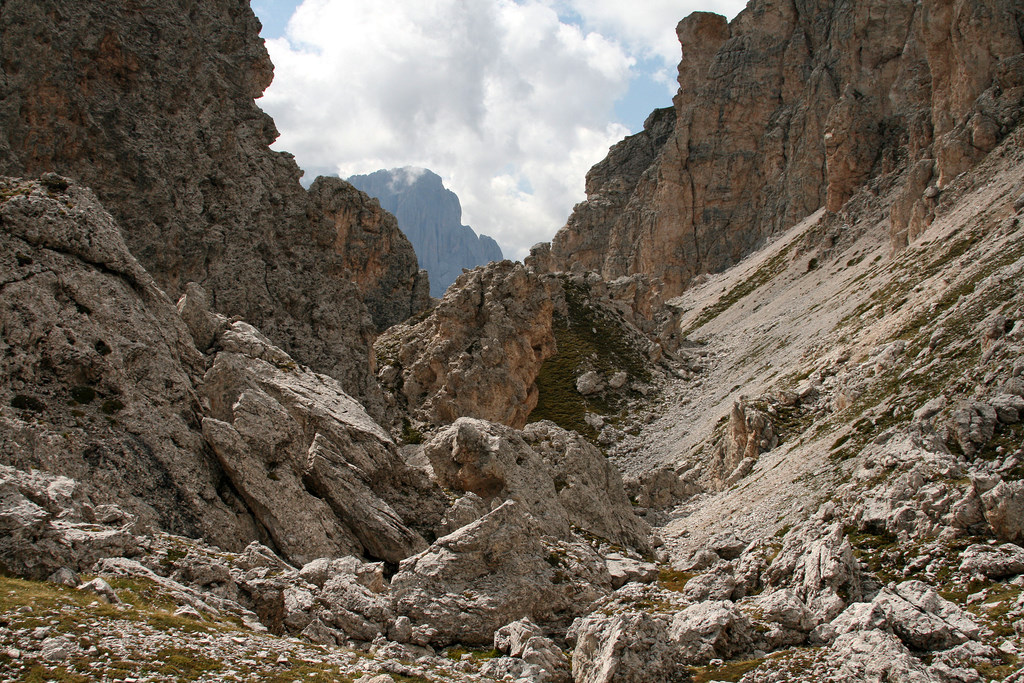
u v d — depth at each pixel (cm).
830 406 7425
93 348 3697
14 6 5803
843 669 2631
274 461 3944
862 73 19200
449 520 4222
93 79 6338
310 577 3256
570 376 11731
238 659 2256
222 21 7594
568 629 3447
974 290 6656
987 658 2684
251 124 7425
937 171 12325
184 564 2873
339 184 12175
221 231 6719
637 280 14375
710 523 5916
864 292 10788
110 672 1972
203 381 4238
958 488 3925
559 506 4803
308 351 6694
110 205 6122
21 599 2175
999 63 12244
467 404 9538
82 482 3241
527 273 11856
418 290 13088
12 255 3653
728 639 2959
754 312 14975
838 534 3631
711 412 10200
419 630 3142
